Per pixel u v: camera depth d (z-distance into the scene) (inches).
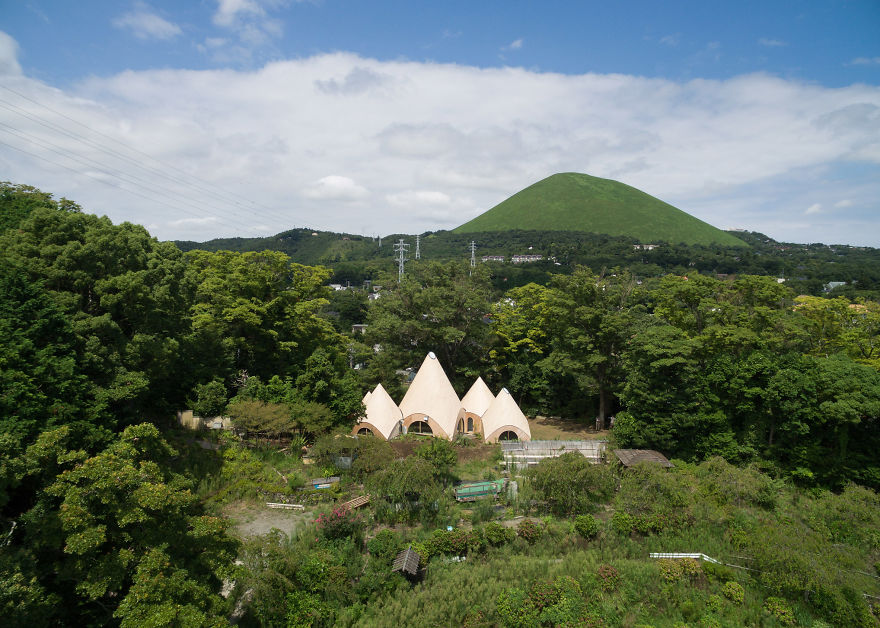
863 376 1380.4
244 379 1708.9
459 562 960.3
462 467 1466.5
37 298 940.6
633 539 1037.2
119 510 639.8
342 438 1338.6
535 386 2101.4
